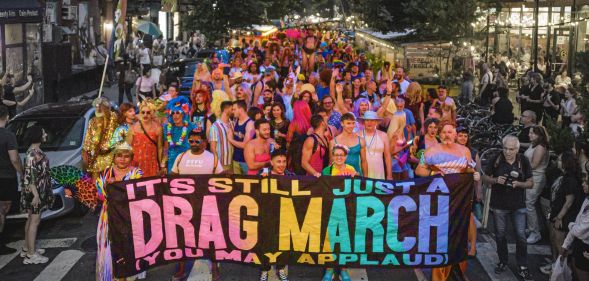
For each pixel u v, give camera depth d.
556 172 10.23
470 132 18.17
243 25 34.97
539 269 9.41
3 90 17.53
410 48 24.50
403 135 11.30
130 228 8.06
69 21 31.80
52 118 12.75
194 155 8.52
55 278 9.21
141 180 8.05
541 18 30.02
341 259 8.25
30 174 9.64
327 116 11.73
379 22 30.20
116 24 12.29
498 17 30.66
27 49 22.67
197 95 12.16
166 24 45.97
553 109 18.88
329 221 8.18
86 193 8.43
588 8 26.73
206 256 8.27
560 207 8.77
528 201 10.27
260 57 22.88
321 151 9.41
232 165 10.90
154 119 10.85
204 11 34.53
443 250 8.21
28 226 9.77
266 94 13.63
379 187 8.12
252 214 8.18
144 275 8.93
